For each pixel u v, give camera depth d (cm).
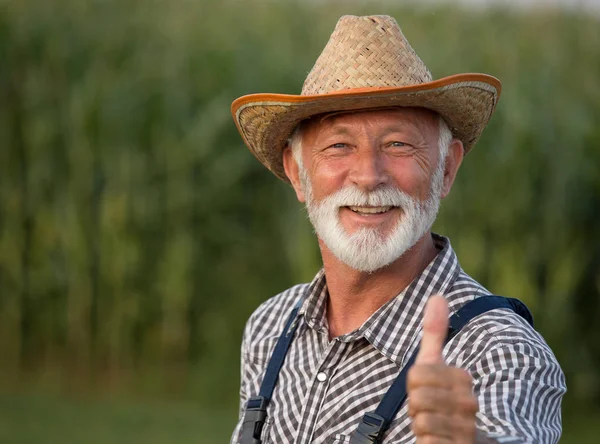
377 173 252
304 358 269
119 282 826
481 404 214
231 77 839
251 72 836
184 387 793
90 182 838
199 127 812
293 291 306
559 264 782
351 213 259
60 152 846
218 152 821
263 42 884
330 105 252
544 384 220
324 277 276
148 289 830
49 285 844
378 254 253
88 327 835
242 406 296
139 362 826
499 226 783
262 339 295
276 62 847
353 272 261
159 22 870
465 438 173
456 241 786
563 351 779
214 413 740
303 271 786
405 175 254
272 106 263
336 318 271
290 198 812
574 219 789
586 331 802
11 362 839
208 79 843
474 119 271
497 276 788
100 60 849
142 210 823
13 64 849
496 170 775
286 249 810
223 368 791
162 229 830
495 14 849
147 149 830
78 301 833
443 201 786
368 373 246
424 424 174
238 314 816
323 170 261
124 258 821
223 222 827
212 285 829
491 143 780
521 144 769
